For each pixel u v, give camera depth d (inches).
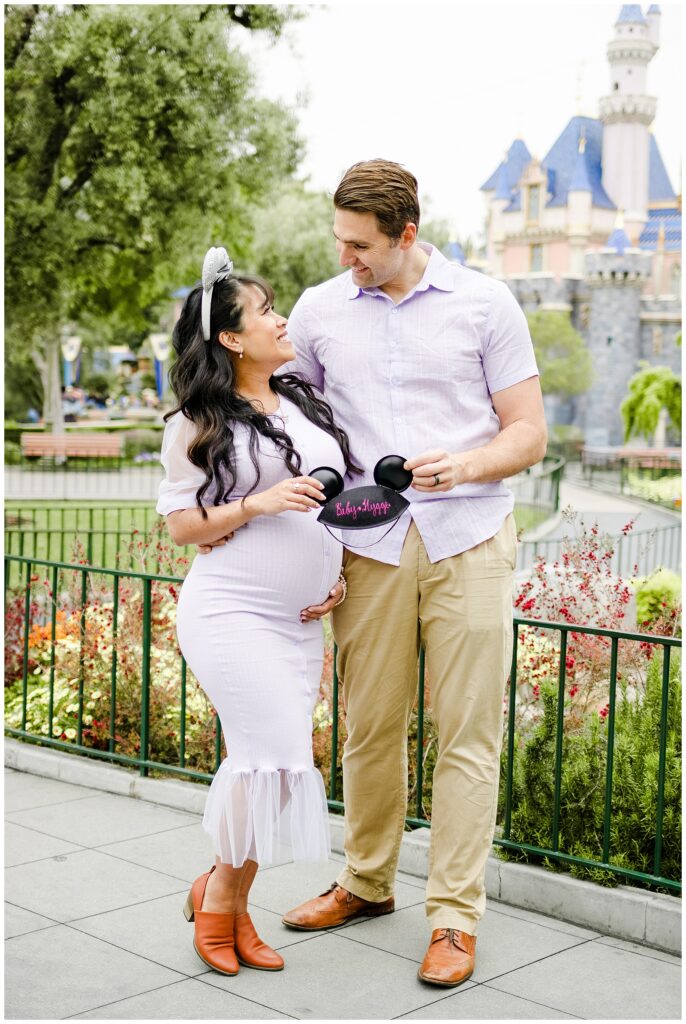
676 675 144.5
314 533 111.8
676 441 1726.1
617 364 2282.2
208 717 184.5
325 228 1217.4
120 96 635.5
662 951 121.3
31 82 656.4
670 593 233.6
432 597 117.8
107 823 162.9
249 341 110.0
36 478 1155.9
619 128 2464.3
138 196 645.3
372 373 118.3
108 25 628.4
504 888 135.1
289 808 112.0
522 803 139.9
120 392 1952.5
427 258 118.3
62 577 235.1
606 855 128.3
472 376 117.0
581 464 1665.8
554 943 123.3
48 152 676.1
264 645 110.0
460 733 116.7
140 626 204.1
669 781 132.6
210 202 692.7
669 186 2485.2
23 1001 107.2
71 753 191.5
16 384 1812.3
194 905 117.6
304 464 112.0
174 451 110.5
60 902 132.8
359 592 120.8
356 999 109.0
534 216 2495.1
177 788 170.2
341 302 121.2
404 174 111.7
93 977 113.0
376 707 122.6
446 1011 106.6
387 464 110.3
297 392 118.0
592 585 192.9
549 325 2170.3
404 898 136.5
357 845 127.9
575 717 164.4
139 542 264.8
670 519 842.8
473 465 110.2
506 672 118.6
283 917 127.1
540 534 743.7
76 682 203.0
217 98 669.3
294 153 727.1
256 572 110.1
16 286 698.2
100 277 761.6
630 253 2267.5
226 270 110.6
